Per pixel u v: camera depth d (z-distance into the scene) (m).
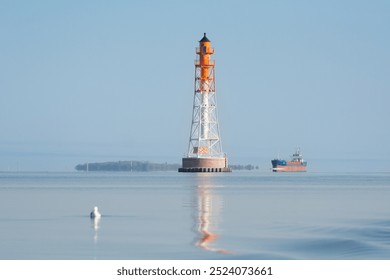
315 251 178.00
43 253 176.00
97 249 182.88
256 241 197.50
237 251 178.62
